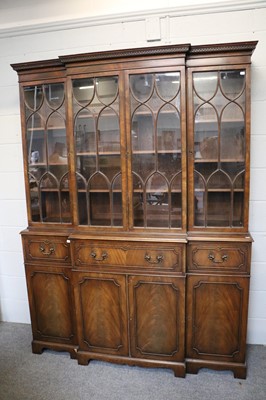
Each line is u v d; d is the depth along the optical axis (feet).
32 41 7.64
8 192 8.30
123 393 6.07
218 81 5.89
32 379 6.50
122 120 6.09
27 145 6.93
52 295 7.09
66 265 6.89
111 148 6.31
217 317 6.34
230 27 6.70
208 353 6.50
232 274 6.16
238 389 6.11
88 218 6.59
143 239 6.15
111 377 6.52
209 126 6.08
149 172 6.23
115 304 6.56
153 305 6.39
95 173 6.47
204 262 6.21
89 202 6.56
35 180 7.03
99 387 6.24
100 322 6.71
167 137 6.07
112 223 6.49
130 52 5.83
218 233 6.21
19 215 8.36
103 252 6.42
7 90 7.91
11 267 8.62
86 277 6.59
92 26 7.28
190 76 5.89
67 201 6.96
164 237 6.15
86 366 6.88
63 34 7.45
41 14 7.52
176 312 6.31
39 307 7.22
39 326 7.30
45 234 6.85
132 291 6.41
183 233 6.18
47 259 6.99
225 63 5.77
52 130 6.80
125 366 6.85
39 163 6.97
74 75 6.18
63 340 7.22
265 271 7.27
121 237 6.27
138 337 6.57
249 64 5.71
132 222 6.35
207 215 6.30
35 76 6.61
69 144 6.46
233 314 6.29
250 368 6.68
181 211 6.16
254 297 7.40
